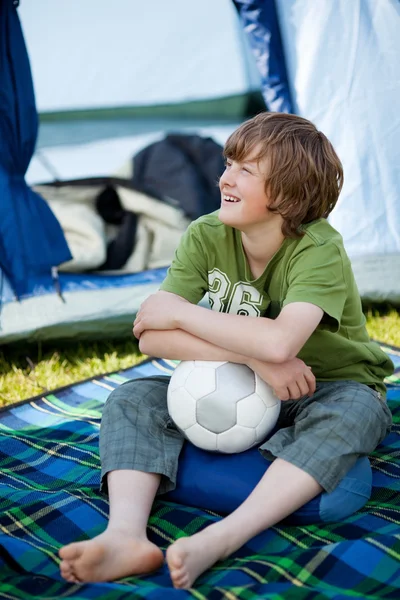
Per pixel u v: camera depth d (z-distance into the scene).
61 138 4.49
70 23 4.43
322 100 3.10
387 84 3.04
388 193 3.10
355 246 3.13
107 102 4.60
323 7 3.03
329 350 1.83
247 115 4.78
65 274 3.14
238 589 1.35
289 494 1.54
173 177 3.98
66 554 1.38
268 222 1.74
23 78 2.96
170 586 1.43
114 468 1.65
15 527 1.66
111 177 3.81
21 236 2.96
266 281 1.81
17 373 2.82
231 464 1.71
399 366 2.68
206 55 4.64
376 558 1.47
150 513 1.71
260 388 1.69
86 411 2.46
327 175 1.75
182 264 1.88
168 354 1.75
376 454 2.04
